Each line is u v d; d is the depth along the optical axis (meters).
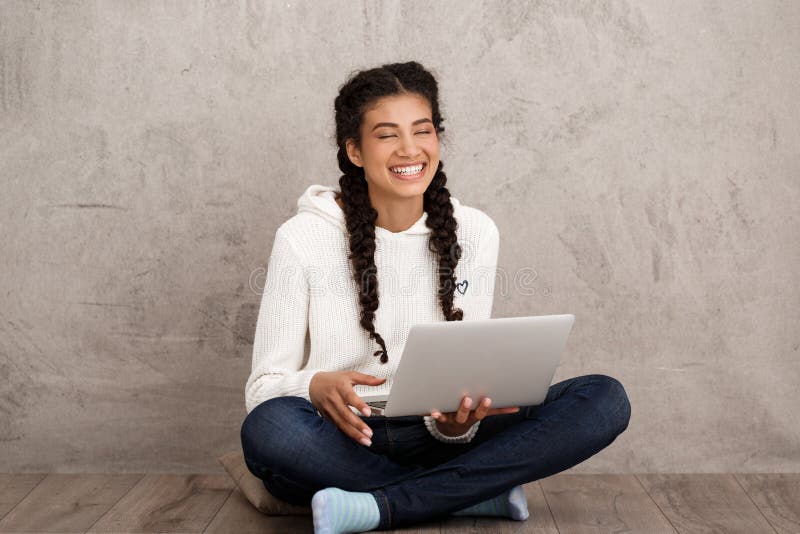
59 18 2.42
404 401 1.83
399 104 2.04
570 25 2.42
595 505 2.18
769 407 2.50
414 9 2.42
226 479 2.45
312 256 2.10
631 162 2.46
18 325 2.49
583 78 2.44
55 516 2.12
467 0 2.42
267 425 1.92
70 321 2.49
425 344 1.75
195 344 2.50
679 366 2.50
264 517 2.11
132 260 2.47
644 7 2.42
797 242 2.46
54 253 2.47
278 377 2.01
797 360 2.49
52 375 2.50
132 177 2.46
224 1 2.42
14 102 2.44
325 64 2.43
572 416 1.94
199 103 2.44
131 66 2.43
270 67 2.43
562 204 2.47
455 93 2.44
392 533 1.91
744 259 2.47
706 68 2.43
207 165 2.46
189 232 2.47
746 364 2.49
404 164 2.04
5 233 2.47
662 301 2.49
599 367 2.51
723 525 2.03
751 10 2.41
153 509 2.18
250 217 2.47
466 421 1.98
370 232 2.09
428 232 2.14
